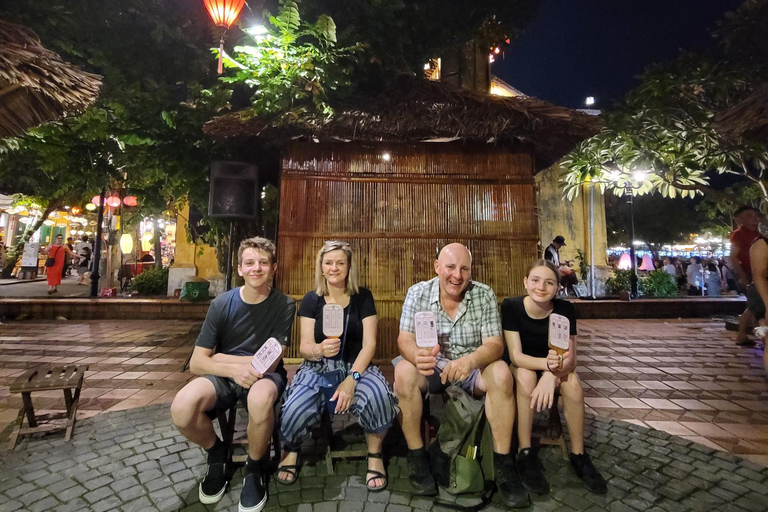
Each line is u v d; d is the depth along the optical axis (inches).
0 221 744.3
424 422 113.2
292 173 188.4
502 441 101.0
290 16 171.3
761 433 136.1
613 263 710.5
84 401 159.0
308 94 184.9
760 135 146.6
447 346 113.7
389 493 100.9
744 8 213.9
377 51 212.5
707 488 102.8
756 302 217.6
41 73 116.3
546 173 546.6
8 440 125.1
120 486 101.7
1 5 165.5
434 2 240.8
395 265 187.9
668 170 297.1
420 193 190.1
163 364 211.3
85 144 239.1
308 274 186.9
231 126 179.3
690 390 179.9
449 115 173.6
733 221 723.4
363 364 107.2
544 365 106.0
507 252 188.7
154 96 209.6
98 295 456.4
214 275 458.3
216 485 97.3
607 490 101.4
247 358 103.7
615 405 161.9
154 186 304.0
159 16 197.3
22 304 352.2
